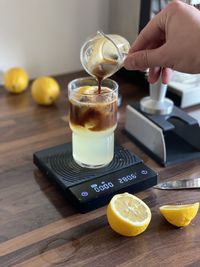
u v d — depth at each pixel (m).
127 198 0.48
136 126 0.64
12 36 0.83
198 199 0.52
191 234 0.46
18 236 0.45
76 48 0.91
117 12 0.83
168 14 0.46
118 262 0.42
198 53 0.44
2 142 0.64
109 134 0.54
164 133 0.64
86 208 0.49
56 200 0.51
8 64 0.85
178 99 0.72
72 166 0.55
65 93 0.82
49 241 0.45
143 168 0.55
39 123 0.70
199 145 0.62
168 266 0.41
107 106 0.51
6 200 0.51
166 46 0.46
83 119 0.52
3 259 0.42
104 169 0.54
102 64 0.50
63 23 0.87
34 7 0.82
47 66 0.90
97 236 0.45
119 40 0.51
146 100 0.65
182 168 0.58
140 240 0.45
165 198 0.52
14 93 0.82
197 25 0.44
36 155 0.57
